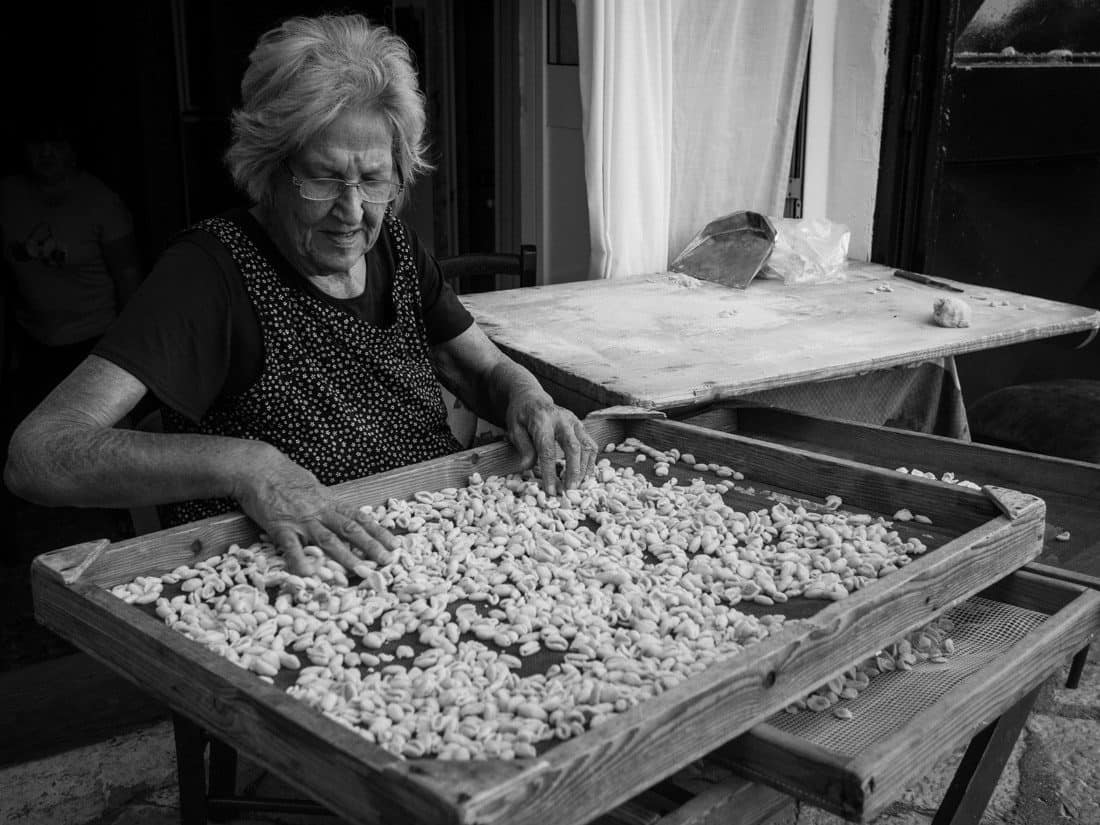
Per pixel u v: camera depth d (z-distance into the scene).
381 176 1.61
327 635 1.30
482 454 1.80
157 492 1.47
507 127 4.23
